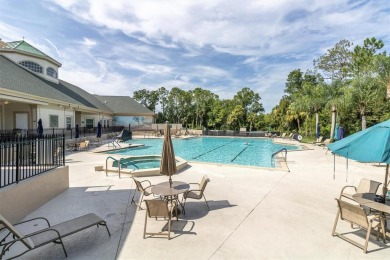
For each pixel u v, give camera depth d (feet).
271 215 19.02
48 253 13.69
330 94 94.48
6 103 65.67
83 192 25.12
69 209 20.31
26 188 18.92
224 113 174.91
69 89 108.06
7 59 76.79
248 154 68.08
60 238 12.96
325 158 50.72
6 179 20.20
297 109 114.01
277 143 92.43
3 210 16.39
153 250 13.92
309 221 17.95
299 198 23.16
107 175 32.96
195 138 120.16
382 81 69.72
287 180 30.17
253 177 31.65
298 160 47.88
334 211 19.94
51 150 24.56
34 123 66.69
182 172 34.91
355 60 98.68
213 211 19.84
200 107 187.83
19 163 19.75
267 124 162.91
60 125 79.15
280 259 13.07
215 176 32.24
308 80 178.91
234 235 15.74
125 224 17.44
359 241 15.10
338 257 13.32
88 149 63.93
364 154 14.56
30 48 89.15
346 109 84.74
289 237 15.49
